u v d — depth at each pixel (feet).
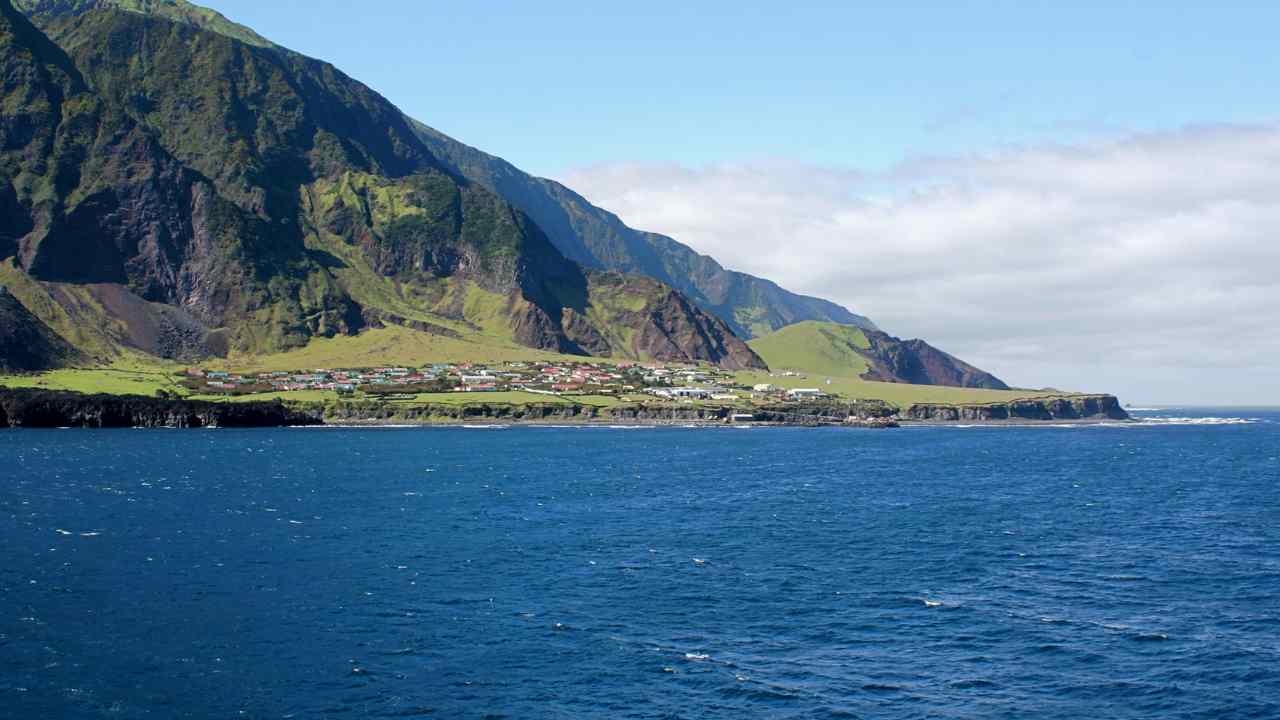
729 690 195.31
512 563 308.60
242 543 338.95
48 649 215.92
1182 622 243.19
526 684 198.08
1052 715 183.62
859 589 276.62
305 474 588.50
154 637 225.56
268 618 241.96
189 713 182.80
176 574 287.28
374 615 245.65
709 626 238.07
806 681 200.34
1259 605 259.80
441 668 207.00
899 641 226.99
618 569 300.61
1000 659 214.28
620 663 210.59
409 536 357.41
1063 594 271.90
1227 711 185.47
